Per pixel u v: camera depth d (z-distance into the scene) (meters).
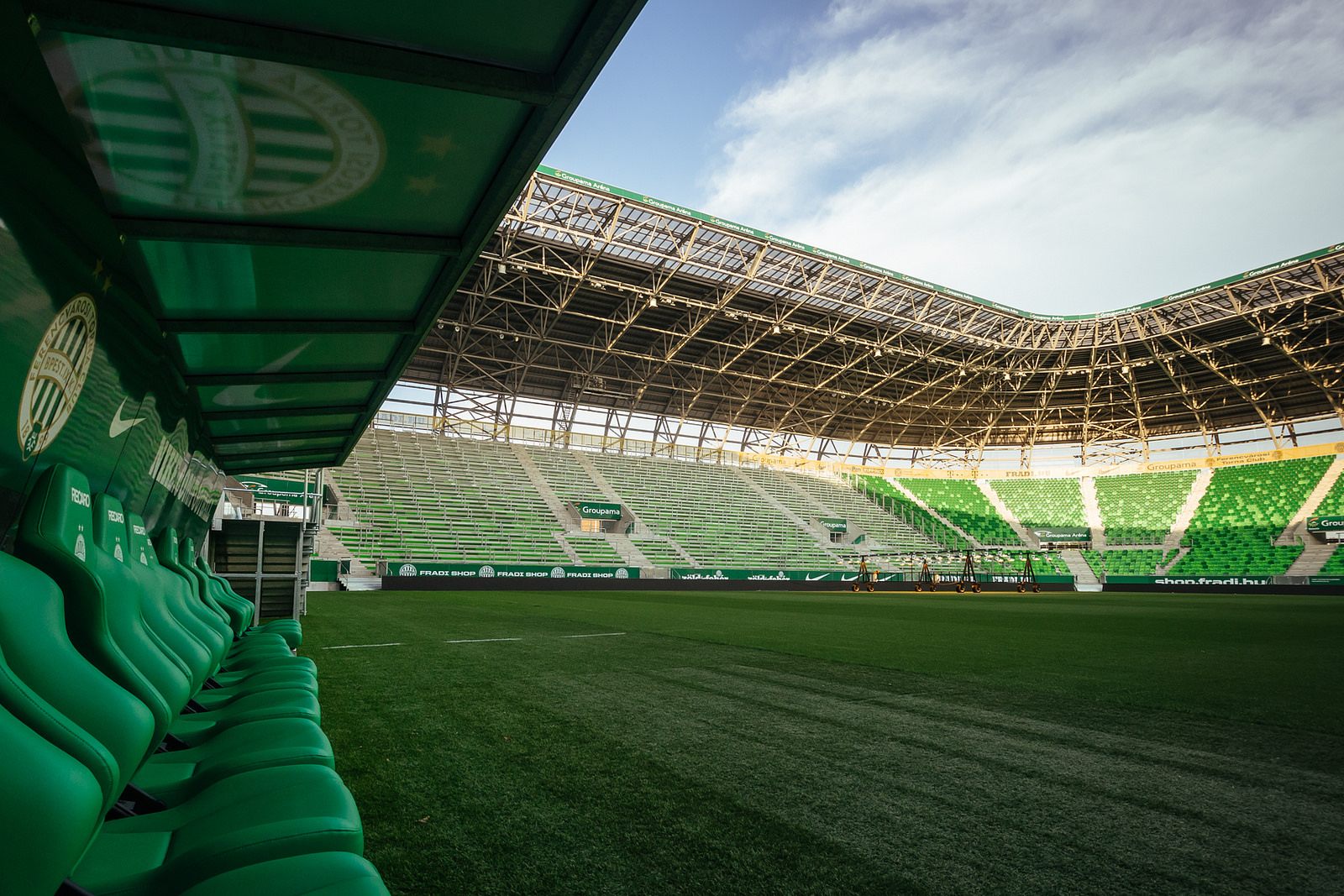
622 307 26.05
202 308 3.01
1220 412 37.72
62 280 1.42
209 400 4.23
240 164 2.14
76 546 1.36
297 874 0.99
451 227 2.73
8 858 0.74
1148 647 8.57
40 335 1.33
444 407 31.75
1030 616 14.07
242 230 2.47
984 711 4.56
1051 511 40.84
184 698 1.75
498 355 29.33
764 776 3.10
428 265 2.99
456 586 23.72
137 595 1.75
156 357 2.48
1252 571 33.16
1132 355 33.16
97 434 1.87
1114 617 14.06
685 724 4.05
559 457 34.03
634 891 1.99
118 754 1.14
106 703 1.15
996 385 35.75
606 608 14.16
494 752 3.41
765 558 33.00
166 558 3.19
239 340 3.37
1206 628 11.44
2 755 0.77
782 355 30.31
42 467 1.50
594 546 29.36
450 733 3.75
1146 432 40.81
